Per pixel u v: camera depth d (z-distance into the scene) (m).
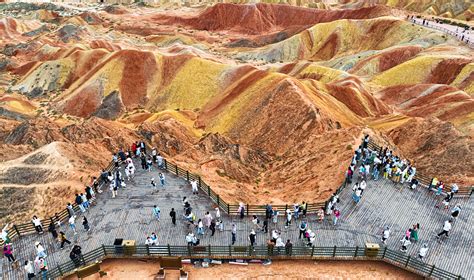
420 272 25.20
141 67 93.25
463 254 26.58
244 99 71.62
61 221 30.86
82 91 89.75
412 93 79.44
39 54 115.94
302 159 45.59
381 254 26.47
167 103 86.94
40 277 25.06
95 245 28.02
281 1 180.88
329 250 26.61
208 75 87.31
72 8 195.00
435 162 44.03
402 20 117.56
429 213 30.44
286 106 61.19
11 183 39.41
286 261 26.84
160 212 31.14
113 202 32.53
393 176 34.41
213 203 32.22
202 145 53.06
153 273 26.11
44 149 43.66
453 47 94.00
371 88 87.06
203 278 25.62
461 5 149.25
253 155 52.19
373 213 30.38
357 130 45.34
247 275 25.88
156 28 157.88
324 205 31.02
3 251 27.67
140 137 54.75
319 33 130.38
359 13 144.00
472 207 31.25
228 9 166.50
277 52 127.56
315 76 91.19
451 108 64.50
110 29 151.00
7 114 77.75
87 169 41.62
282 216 30.78
